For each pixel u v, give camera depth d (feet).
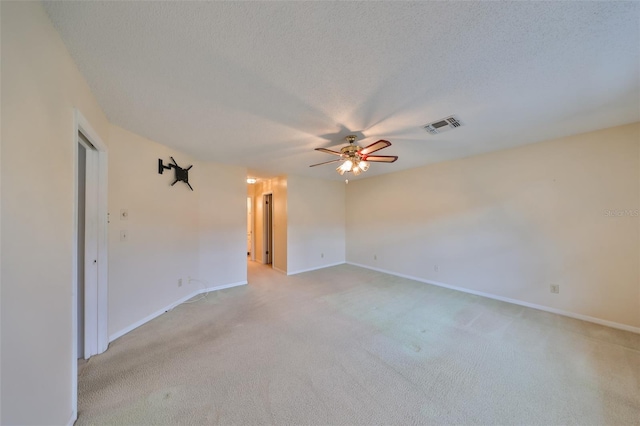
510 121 7.62
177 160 10.61
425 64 4.77
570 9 3.49
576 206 9.04
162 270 9.68
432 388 5.41
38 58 3.33
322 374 5.88
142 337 7.68
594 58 4.58
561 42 4.16
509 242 10.76
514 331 8.07
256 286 13.48
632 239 7.99
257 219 21.33
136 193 8.41
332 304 10.65
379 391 5.32
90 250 6.70
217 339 7.57
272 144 9.68
